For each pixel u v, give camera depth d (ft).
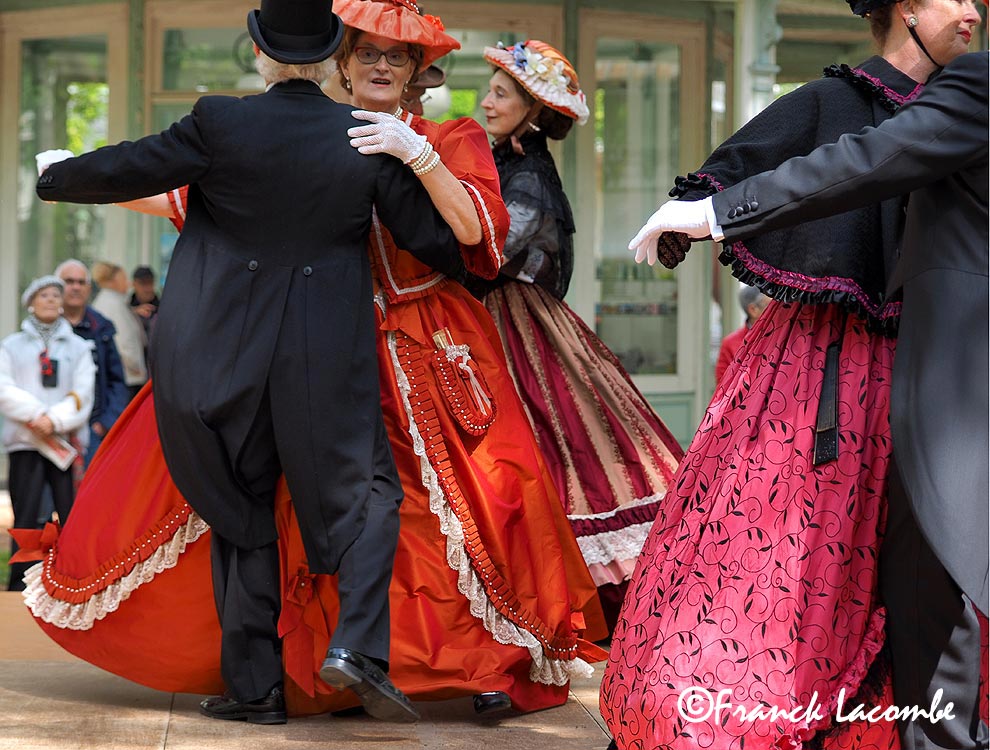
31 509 30.32
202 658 15.43
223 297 14.32
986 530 11.15
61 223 48.37
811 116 12.78
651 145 47.65
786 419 12.51
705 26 47.88
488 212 15.17
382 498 14.55
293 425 14.21
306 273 14.29
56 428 29.99
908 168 11.31
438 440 15.44
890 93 12.77
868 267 12.51
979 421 11.30
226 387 14.24
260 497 14.94
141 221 48.06
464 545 15.29
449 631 15.29
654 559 12.87
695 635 11.99
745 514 12.29
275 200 14.20
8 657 18.44
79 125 47.34
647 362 48.47
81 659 17.39
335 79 17.67
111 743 14.46
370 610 13.98
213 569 15.08
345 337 14.37
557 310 21.30
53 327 30.66
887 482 12.33
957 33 12.71
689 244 12.69
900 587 12.01
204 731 14.96
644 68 47.24
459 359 15.74
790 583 11.99
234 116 14.19
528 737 14.89
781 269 12.51
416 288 15.66
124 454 15.88
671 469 21.27
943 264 11.60
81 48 47.16
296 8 14.20
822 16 40.96
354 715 15.70
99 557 15.53
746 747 11.66
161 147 14.17
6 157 48.06
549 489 16.21
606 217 47.34
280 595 15.08
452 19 44.70
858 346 12.66
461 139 15.69
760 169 12.59
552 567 15.79
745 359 13.14
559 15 45.57
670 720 11.80
